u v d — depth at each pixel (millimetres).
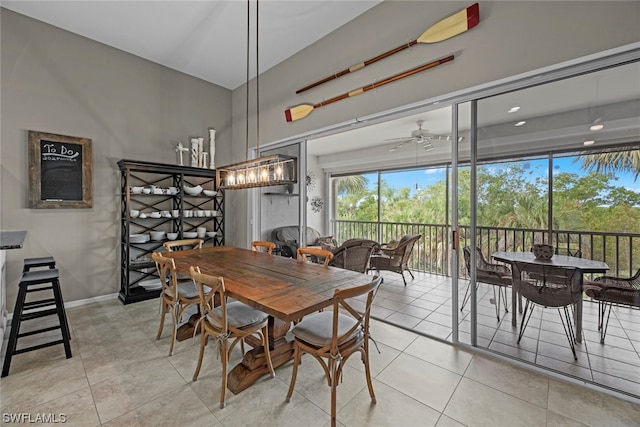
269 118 4062
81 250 3291
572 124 1856
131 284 3588
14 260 2869
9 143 2836
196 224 4309
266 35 3297
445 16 2316
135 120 3709
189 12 2916
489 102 2170
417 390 1788
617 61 1693
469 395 1742
